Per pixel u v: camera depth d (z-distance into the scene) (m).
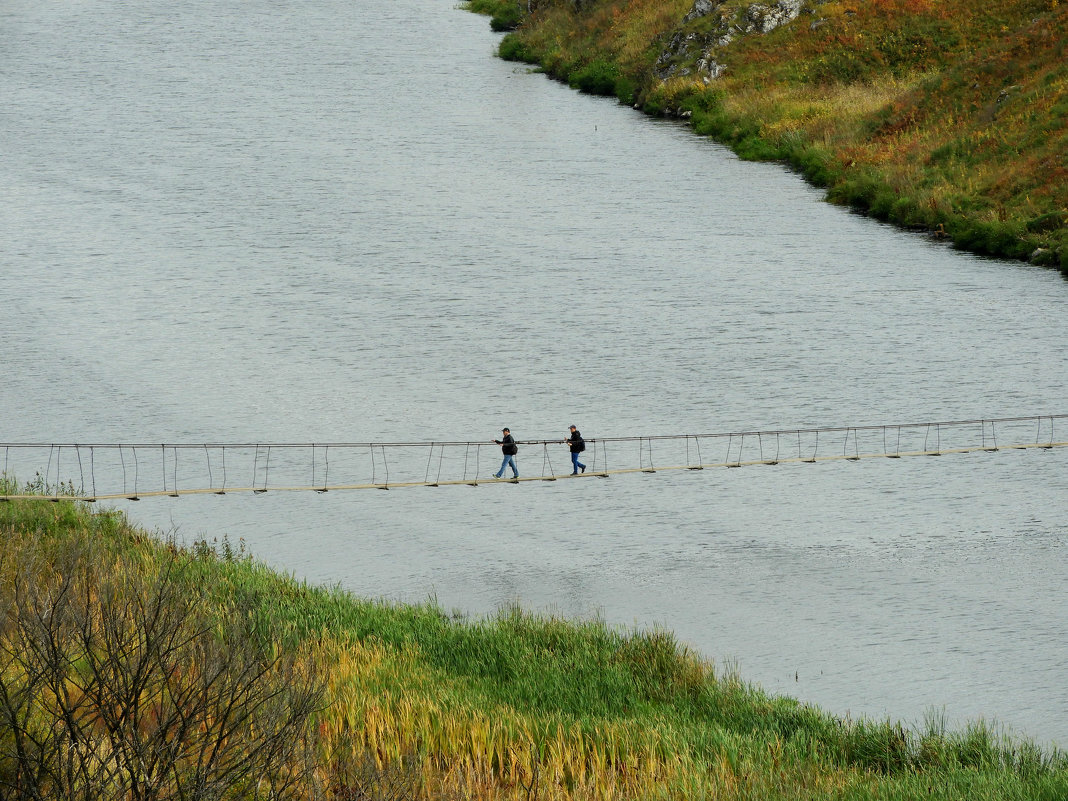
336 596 138.38
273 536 167.50
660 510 176.12
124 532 147.62
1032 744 111.56
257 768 77.62
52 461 184.75
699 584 153.00
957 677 130.50
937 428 196.62
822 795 96.44
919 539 165.12
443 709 105.38
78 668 88.12
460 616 142.62
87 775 71.62
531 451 194.25
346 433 195.25
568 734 104.12
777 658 135.00
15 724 72.75
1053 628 140.75
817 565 158.00
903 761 108.81
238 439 192.62
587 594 150.12
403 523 172.12
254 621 112.06
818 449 192.25
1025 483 182.38
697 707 118.38
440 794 89.56
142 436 192.88
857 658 135.00
